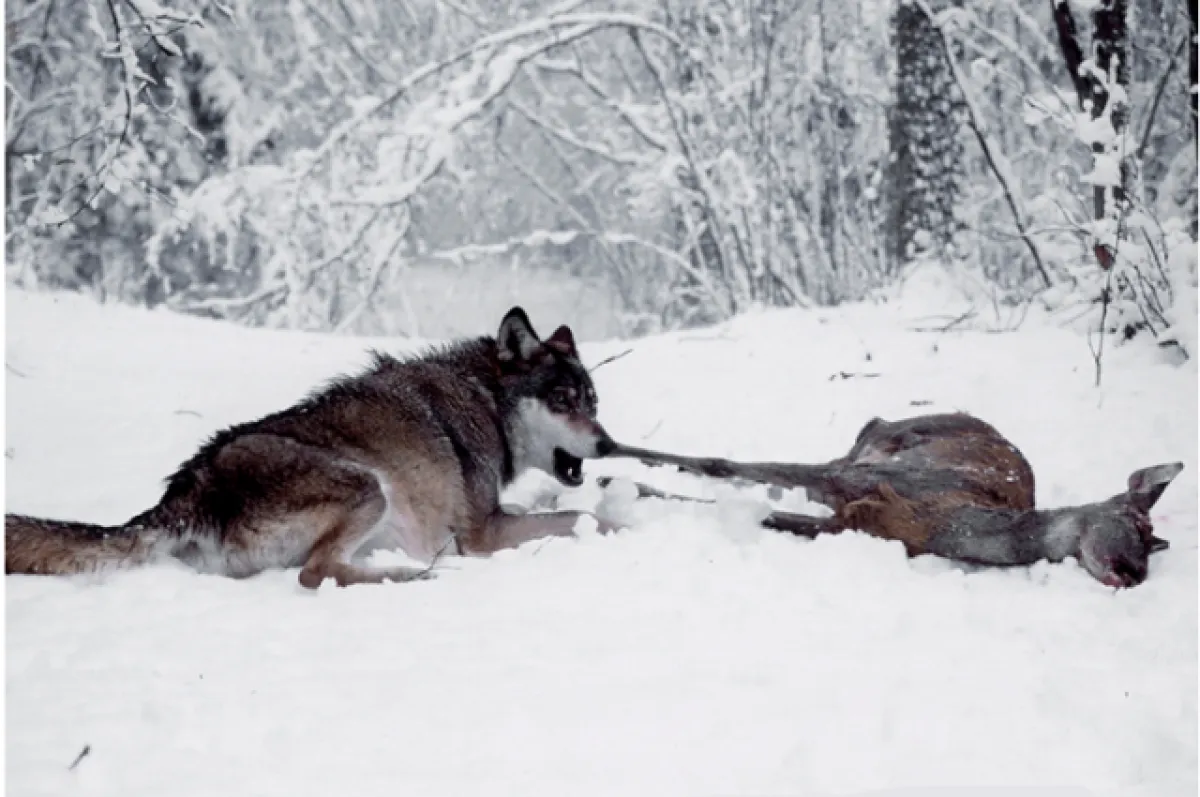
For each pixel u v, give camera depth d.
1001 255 18.44
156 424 8.66
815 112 20.03
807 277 19.06
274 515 5.43
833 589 4.93
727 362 10.52
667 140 19.94
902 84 16.28
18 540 5.21
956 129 16.28
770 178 18.86
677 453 8.15
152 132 19.17
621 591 4.92
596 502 6.89
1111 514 5.20
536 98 22.94
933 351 10.39
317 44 20.20
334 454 5.57
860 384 9.55
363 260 18.34
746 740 3.43
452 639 4.35
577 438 6.51
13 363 9.92
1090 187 16.78
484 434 6.19
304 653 4.21
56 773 3.25
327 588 5.18
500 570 5.33
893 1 16.36
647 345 11.41
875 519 5.63
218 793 3.14
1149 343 9.89
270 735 3.46
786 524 5.80
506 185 23.94
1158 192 16.00
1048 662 4.05
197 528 5.45
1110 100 10.61
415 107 17.94
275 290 17.45
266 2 20.25
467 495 6.03
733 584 4.98
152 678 3.97
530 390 6.45
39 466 7.71
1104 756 3.30
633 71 22.27
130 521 5.45
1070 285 12.04
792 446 8.26
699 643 4.26
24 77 18.53
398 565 5.69
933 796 3.11
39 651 4.24
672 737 3.45
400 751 3.38
